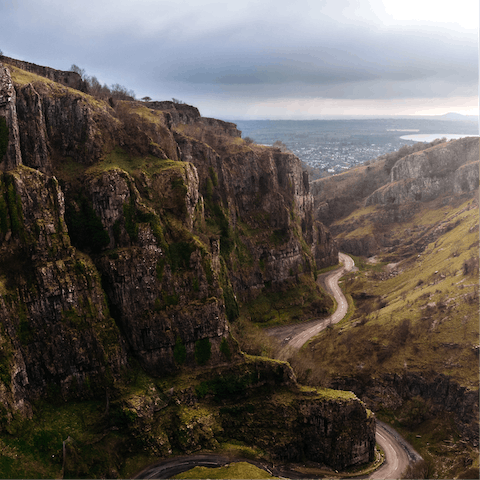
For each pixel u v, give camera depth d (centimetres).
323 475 12294
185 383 12438
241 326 16950
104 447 10531
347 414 12962
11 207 10844
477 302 18188
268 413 12731
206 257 13500
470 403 15362
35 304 10756
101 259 12188
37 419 10362
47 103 13262
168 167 14288
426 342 17825
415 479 13112
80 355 11144
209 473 10519
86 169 13238
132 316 12231
